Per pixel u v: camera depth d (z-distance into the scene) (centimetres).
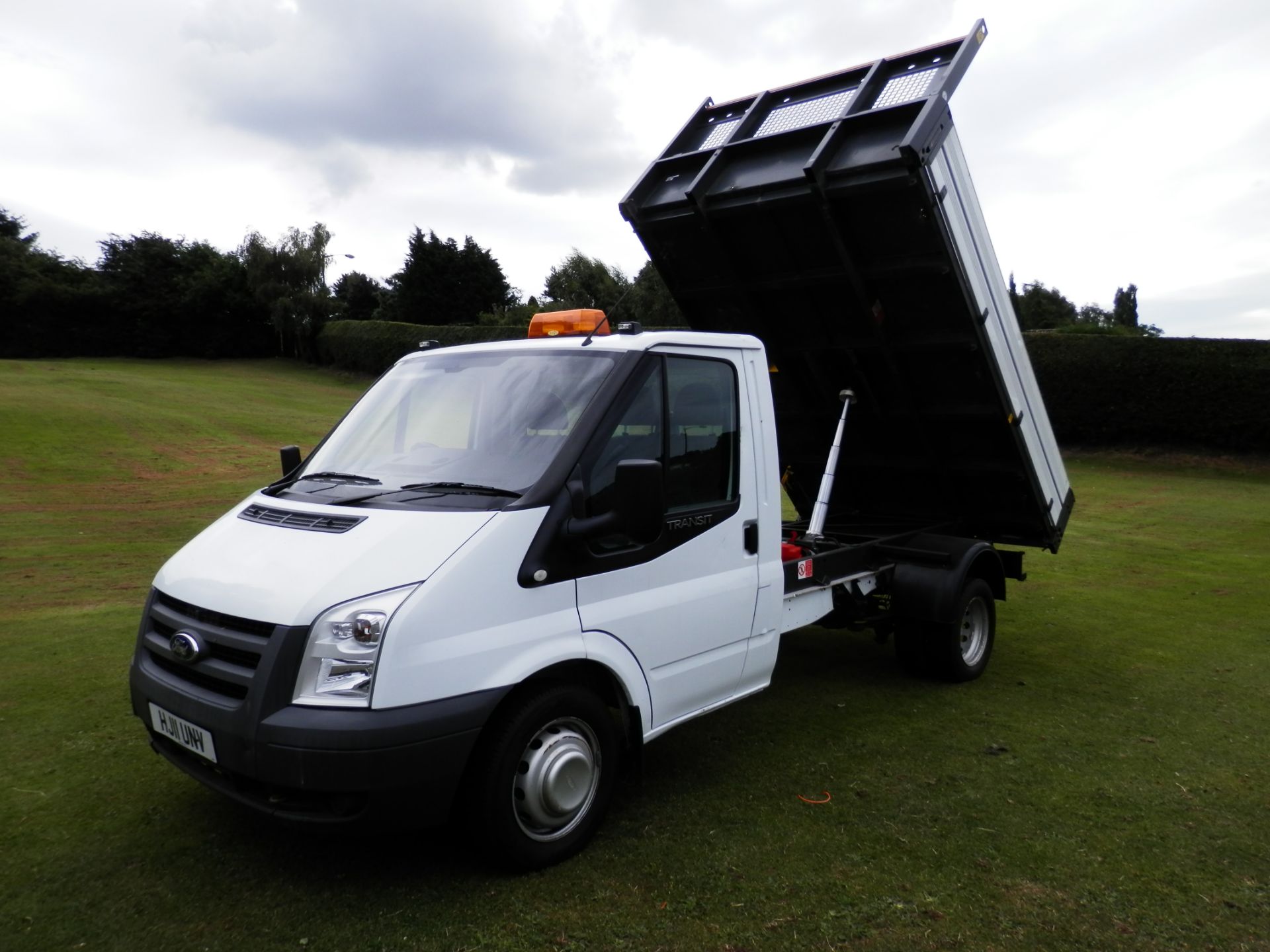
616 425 388
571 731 368
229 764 319
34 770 448
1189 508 1593
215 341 5459
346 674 312
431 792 317
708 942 314
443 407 423
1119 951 314
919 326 573
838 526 702
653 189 614
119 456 1911
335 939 313
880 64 541
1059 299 6197
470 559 333
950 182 515
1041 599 903
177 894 340
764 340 643
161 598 374
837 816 412
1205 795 443
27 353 5138
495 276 6372
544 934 317
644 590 395
